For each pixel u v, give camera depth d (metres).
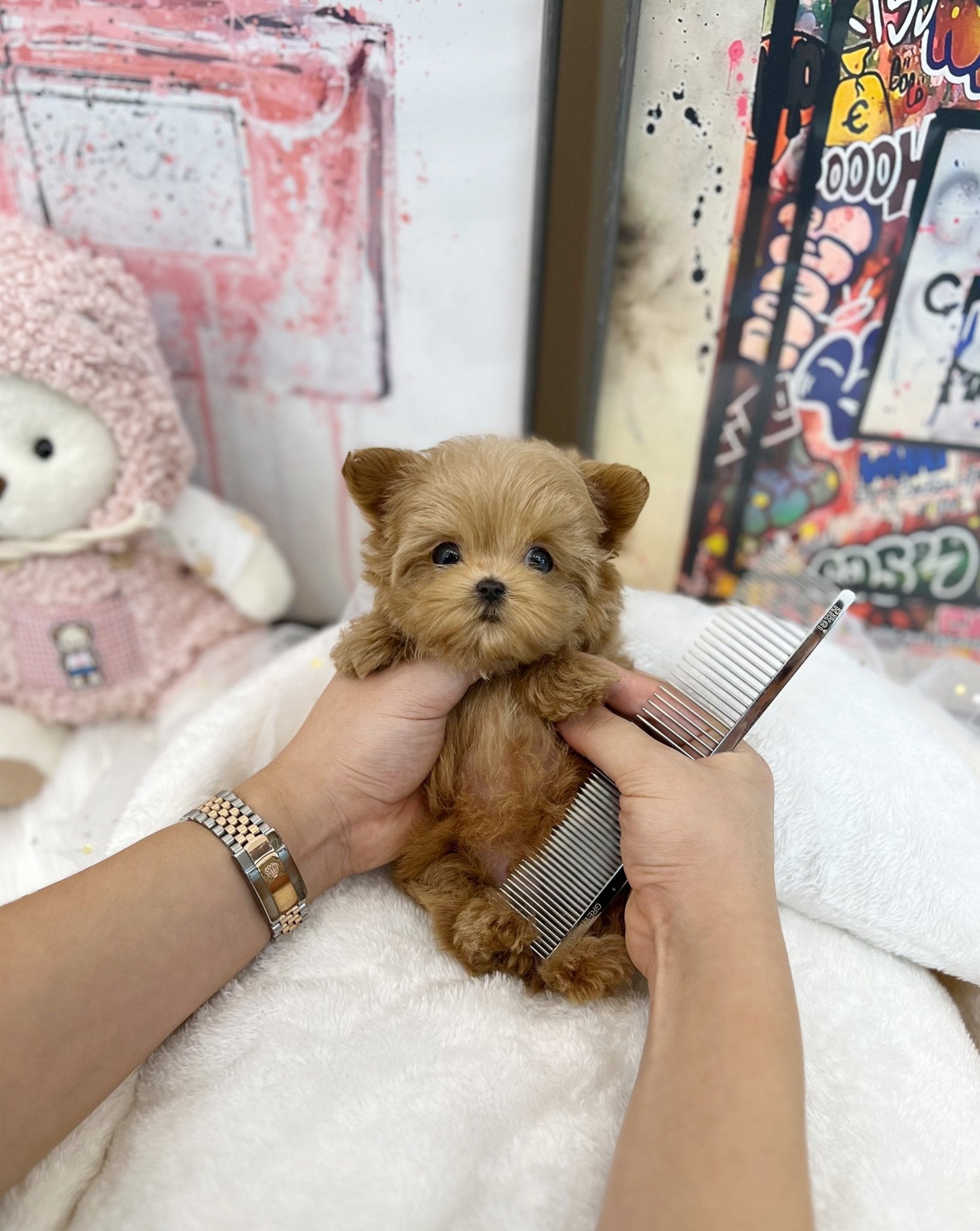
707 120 0.95
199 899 0.68
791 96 0.92
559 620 0.67
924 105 0.92
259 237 1.08
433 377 1.16
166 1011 0.66
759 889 0.63
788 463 1.17
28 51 0.98
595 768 0.77
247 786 0.76
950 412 1.10
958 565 1.21
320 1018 0.73
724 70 0.92
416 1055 0.72
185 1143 0.65
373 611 0.78
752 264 1.03
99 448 1.04
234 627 1.23
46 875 1.01
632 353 1.10
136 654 1.16
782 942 0.61
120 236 1.09
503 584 0.64
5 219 1.02
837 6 0.88
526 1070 0.71
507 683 0.75
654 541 1.26
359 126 0.99
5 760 1.10
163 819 0.84
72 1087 0.60
